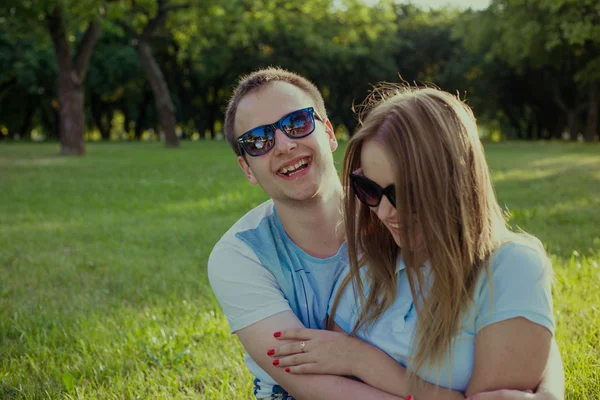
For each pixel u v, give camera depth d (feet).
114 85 139.03
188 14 91.30
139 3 84.02
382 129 6.43
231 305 8.16
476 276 6.53
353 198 7.46
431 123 6.31
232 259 8.21
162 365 11.88
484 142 120.47
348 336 7.42
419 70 155.94
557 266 16.28
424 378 6.89
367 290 7.79
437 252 6.32
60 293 17.13
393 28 120.98
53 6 68.95
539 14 79.82
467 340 6.62
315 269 8.36
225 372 11.42
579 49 97.71
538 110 154.30
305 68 138.21
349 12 113.39
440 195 6.24
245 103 8.25
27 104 154.81
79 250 22.48
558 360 6.97
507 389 6.32
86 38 79.51
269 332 7.86
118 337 13.29
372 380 7.13
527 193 32.27
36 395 10.96
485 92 146.10
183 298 16.19
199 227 25.99
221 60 130.82
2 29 78.95
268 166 8.15
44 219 29.40
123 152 85.81
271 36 126.21
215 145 107.34
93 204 33.99
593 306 13.14
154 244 23.17
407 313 7.23
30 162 66.39
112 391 11.02
